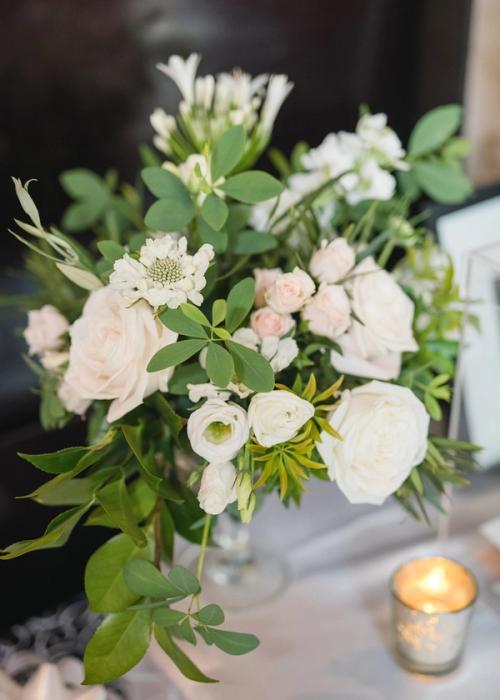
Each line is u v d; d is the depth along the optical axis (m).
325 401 0.77
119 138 1.45
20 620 1.37
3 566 1.33
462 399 1.00
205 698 0.87
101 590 0.72
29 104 1.38
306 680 0.89
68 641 1.23
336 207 0.97
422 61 1.46
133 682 0.89
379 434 0.73
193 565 1.04
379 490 0.74
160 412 0.78
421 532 1.05
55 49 1.36
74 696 0.85
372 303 0.77
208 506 0.69
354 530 1.05
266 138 0.91
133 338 0.70
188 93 0.91
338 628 0.94
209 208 0.77
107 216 1.17
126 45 1.39
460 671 0.89
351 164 0.98
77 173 1.18
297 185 0.99
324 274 0.77
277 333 0.73
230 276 0.84
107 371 0.72
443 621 0.84
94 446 0.72
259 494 0.83
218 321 0.69
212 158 0.78
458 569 0.90
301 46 1.46
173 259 0.68
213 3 1.39
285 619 0.95
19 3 1.32
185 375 0.74
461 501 1.04
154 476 0.71
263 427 0.69
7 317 1.41
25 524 1.35
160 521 0.78
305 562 1.03
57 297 0.95
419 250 1.02
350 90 1.51
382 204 1.00
